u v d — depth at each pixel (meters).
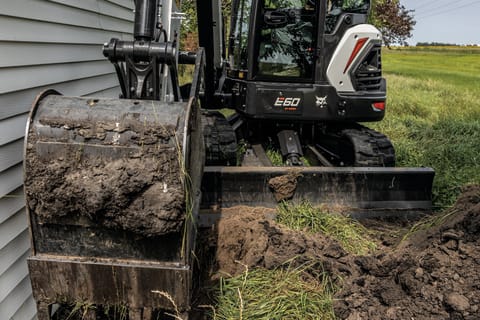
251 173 3.67
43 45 3.05
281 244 3.06
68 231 2.22
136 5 2.87
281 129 5.10
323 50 4.46
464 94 15.17
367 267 2.87
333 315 2.58
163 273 2.22
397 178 3.89
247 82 4.55
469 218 2.93
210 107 5.31
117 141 2.17
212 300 2.78
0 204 2.45
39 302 2.32
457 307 2.35
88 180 2.11
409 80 20.61
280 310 2.61
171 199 2.13
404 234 3.50
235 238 3.17
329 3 4.56
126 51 2.74
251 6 4.42
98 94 4.42
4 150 2.49
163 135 2.18
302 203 3.78
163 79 3.72
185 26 12.92
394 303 2.55
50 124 2.17
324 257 3.02
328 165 4.50
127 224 2.14
